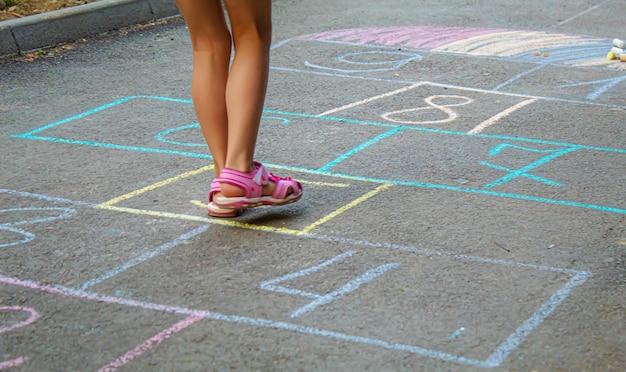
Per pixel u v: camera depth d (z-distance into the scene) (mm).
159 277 2869
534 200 3281
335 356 2594
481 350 2611
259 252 2977
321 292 2807
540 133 3846
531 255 2969
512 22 5891
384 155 3615
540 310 2744
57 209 3217
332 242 3023
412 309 2744
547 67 4746
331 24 5770
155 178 3432
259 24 3010
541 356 2598
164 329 2678
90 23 5289
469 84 4469
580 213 3201
